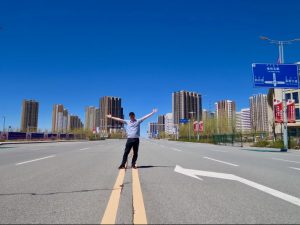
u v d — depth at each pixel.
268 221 4.21
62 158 14.51
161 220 4.22
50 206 5.00
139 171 9.46
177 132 108.06
